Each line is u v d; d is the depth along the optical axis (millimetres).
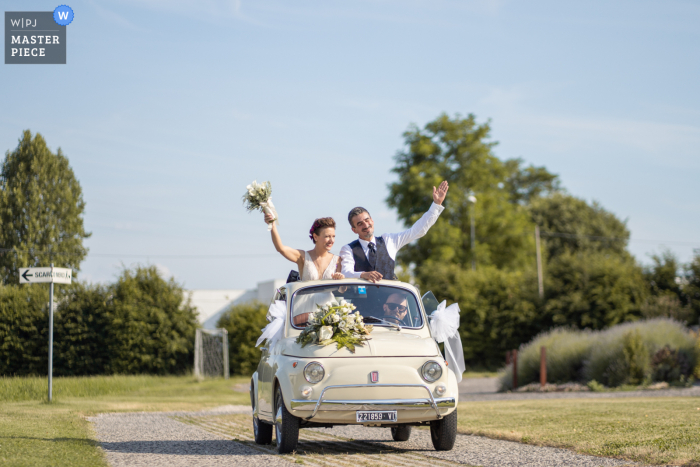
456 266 42438
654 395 17125
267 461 6398
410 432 8805
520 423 9656
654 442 6902
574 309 37000
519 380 23750
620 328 23781
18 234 45406
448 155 53062
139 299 36875
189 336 37281
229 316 39562
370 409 6680
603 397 17203
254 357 38062
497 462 6297
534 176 72312
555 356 23266
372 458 6660
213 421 11477
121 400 18422
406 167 53375
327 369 6723
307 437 8922
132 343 35938
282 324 7688
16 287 36062
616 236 61938
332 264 8094
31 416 11125
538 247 44688
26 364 34750
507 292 39500
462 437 8562
